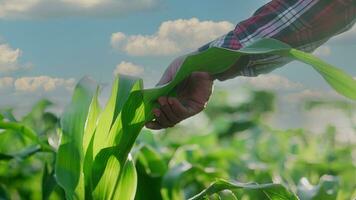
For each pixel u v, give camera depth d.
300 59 1.42
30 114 2.85
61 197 1.94
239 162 2.73
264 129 3.83
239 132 4.35
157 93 1.56
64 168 1.48
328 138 3.73
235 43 2.15
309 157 3.44
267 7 2.18
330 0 2.13
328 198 2.15
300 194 2.17
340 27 2.20
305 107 3.72
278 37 2.17
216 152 2.72
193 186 2.21
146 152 2.09
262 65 2.19
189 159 2.71
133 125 1.53
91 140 1.53
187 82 1.93
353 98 1.42
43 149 1.97
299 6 2.15
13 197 2.15
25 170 2.16
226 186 1.62
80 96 1.52
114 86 1.52
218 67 1.54
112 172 1.54
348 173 2.79
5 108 2.72
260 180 2.61
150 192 2.08
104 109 1.52
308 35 2.19
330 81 1.41
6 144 2.28
